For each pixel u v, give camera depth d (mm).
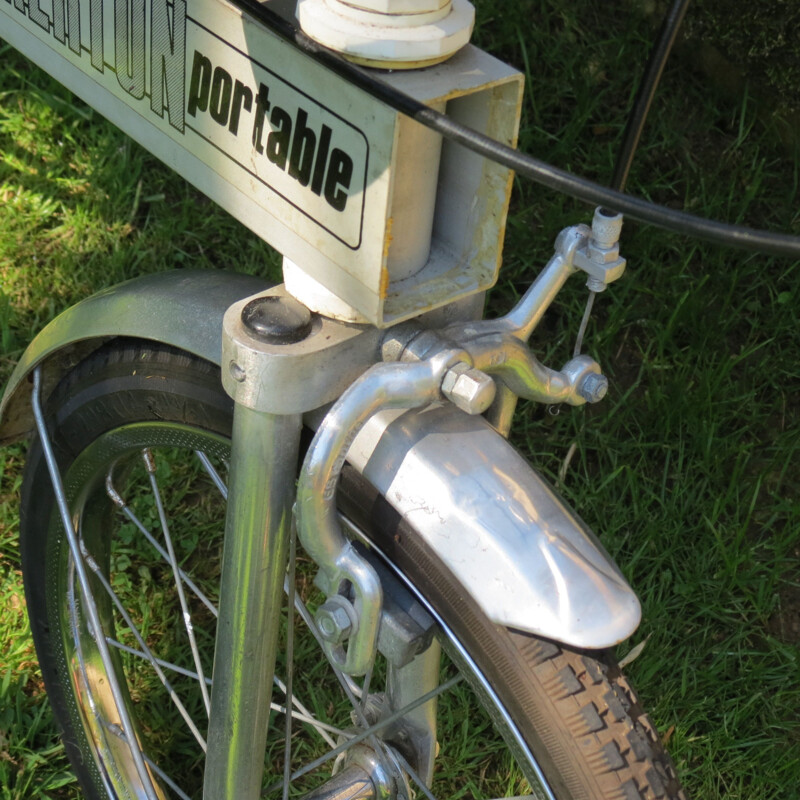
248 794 1150
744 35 2334
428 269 881
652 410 2055
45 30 1058
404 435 935
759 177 2281
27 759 1659
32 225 2311
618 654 1771
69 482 1321
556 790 938
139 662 1781
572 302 2221
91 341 1254
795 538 1912
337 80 761
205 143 918
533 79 2492
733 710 1751
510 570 883
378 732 1223
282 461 941
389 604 961
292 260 882
